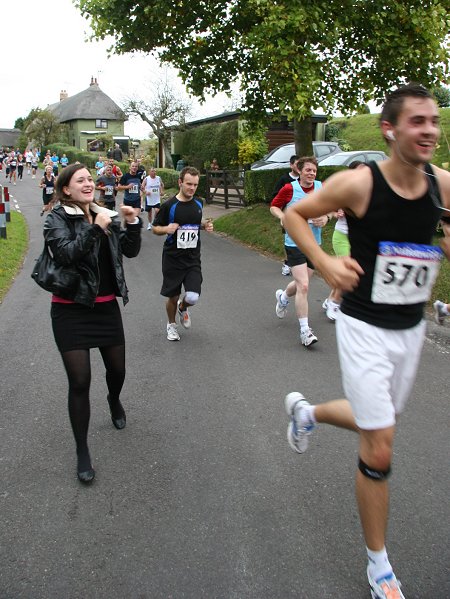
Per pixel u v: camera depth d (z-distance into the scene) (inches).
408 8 442.0
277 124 934.4
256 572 108.1
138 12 491.2
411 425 168.4
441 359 224.5
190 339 255.1
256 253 496.1
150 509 128.7
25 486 138.6
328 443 158.1
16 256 459.8
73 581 106.1
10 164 1524.4
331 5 429.4
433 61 451.8
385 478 98.5
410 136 89.4
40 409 182.4
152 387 200.5
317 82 416.2
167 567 109.7
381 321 98.6
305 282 239.6
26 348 243.6
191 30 520.1
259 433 165.2
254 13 478.6
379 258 96.4
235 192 855.1
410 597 101.1
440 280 310.8
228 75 549.0
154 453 154.3
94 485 138.7
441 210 97.0
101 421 174.6
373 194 93.6
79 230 139.5
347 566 109.7
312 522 123.2
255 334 261.4
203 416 177.2
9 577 107.2
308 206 98.7
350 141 1142.3
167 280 245.0
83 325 143.3
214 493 134.7
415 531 119.3
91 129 2480.3
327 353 233.9
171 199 238.1
